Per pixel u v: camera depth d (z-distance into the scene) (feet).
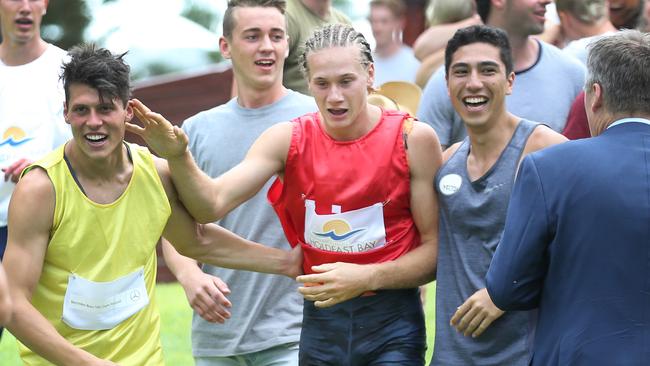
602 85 37.55
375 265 43.83
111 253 43.21
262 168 44.88
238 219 51.47
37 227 42.39
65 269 43.06
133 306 43.83
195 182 42.86
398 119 44.88
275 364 51.06
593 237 36.01
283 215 46.42
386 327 44.91
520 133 44.34
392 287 44.34
